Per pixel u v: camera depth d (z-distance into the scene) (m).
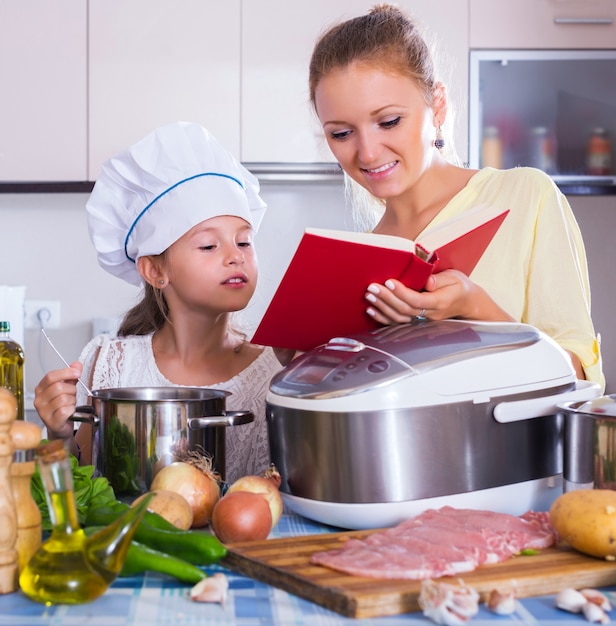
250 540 0.93
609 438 0.93
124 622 0.72
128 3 2.97
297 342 1.19
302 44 2.98
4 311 3.05
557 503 0.86
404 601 0.74
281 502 1.01
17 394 1.33
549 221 1.48
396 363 0.98
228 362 1.52
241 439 1.47
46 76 2.99
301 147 3.00
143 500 0.78
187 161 1.37
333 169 3.02
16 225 3.33
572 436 0.98
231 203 1.38
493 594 0.75
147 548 0.83
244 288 1.40
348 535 0.92
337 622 0.72
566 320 1.44
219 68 2.99
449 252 1.12
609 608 0.75
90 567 0.76
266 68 2.99
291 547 0.88
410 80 1.38
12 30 2.97
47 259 3.34
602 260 3.29
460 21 2.97
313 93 1.49
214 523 0.95
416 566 0.77
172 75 2.99
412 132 1.39
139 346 1.54
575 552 0.86
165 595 0.79
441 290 1.10
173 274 1.41
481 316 1.16
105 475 1.09
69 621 0.73
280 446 1.03
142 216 1.41
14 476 0.81
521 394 1.01
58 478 0.77
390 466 0.95
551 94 3.00
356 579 0.77
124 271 1.57
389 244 1.04
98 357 1.54
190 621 0.73
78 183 3.01
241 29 2.98
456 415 0.97
